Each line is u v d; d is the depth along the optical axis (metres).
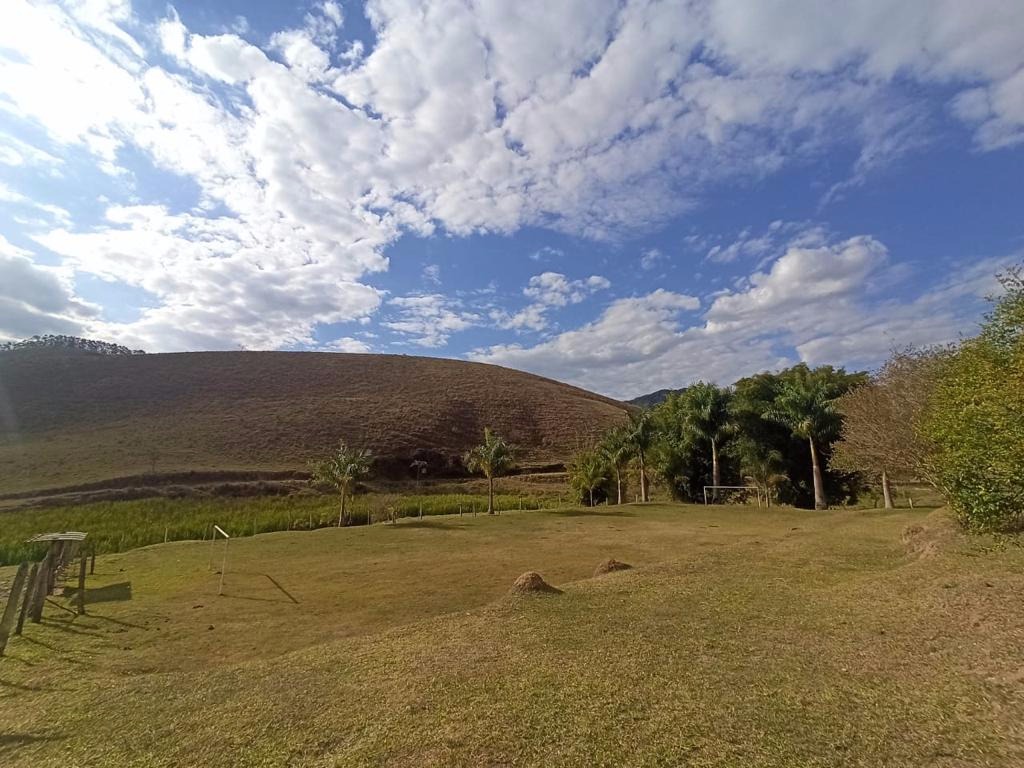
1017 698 5.30
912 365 20.41
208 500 40.16
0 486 40.97
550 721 5.34
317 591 14.62
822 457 36.25
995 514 8.30
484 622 9.06
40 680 8.48
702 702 5.63
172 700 6.46
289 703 6.14
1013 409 7.36
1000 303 8.55
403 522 30.42
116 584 16.50
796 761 4.46
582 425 76.19
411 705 5.86
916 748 4.58
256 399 69.88
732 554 14.63
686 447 40.84
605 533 23.75
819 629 8.09
